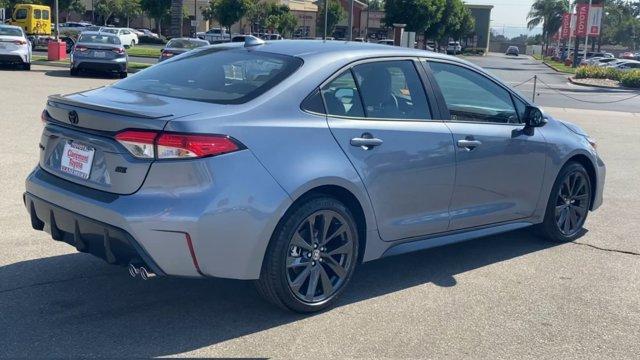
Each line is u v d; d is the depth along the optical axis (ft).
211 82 15.30
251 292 16.08
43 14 139.95
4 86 57.82
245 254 13.35
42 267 17.06
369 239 15.69
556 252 20.26
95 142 13.61
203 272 13.12
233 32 220.23
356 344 13.66
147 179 12.92
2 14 128.67
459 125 17.42
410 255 19.54
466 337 14.21
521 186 19.12
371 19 264.31
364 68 16.03
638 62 168.25
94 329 13.83
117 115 13.21
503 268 18.66
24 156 29.53
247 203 13.19
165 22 226.99
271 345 13.46
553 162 19.93
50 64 86.33
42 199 14.49
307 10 252.21
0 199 22.82
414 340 13.97
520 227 19.63
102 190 13.44
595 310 15.97
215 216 12.87
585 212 21.54
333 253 15.06
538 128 19.72
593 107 79.25
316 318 14.82
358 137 15.17
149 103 14.08
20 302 14.96
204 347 13.25
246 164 13.33
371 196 15.39
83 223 13.44
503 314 15.49
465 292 16.76
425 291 16.71
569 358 13.51
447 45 300.81
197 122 13.04
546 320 15.28
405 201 16.20
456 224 17.54
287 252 14.02
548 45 386.73
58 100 14.51
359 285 16.96
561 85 126.21
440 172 16.78
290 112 14.39
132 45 177.47
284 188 13.62
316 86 14.96
